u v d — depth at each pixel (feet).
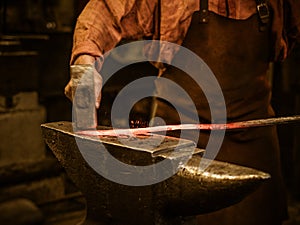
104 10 5.57
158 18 5.85
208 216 6.08
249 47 5.95
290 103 11.23
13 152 10.43
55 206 10.77
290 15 6.18
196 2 5.75
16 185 10.48
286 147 11.59
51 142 4.66
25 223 8.20
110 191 4.25
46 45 11.57
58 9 12.38
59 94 11.93
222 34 5.82
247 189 3.59
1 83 10.06
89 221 4.57
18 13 11.64
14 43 10.21
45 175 10.87
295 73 11.13
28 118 10.53
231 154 6.12
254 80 6.09
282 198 6.57
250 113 6.13
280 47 6.26
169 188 3.84
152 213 3.98
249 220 6.23
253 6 5.88
